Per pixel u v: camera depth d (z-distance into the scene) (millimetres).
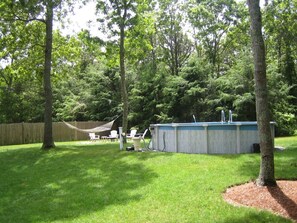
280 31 22250
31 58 19094
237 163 9766
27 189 8992
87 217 6094
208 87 24594
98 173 10148
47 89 16375
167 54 31000
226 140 11930
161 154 12188
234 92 22516
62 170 11109
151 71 28109
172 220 5473
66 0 16719
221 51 30688
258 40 6754
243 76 22359
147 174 9375
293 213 5363
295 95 26562
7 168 12359
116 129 29828
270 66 22797
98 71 31141
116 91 30719
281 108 23219
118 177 9391
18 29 17562
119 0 16891
